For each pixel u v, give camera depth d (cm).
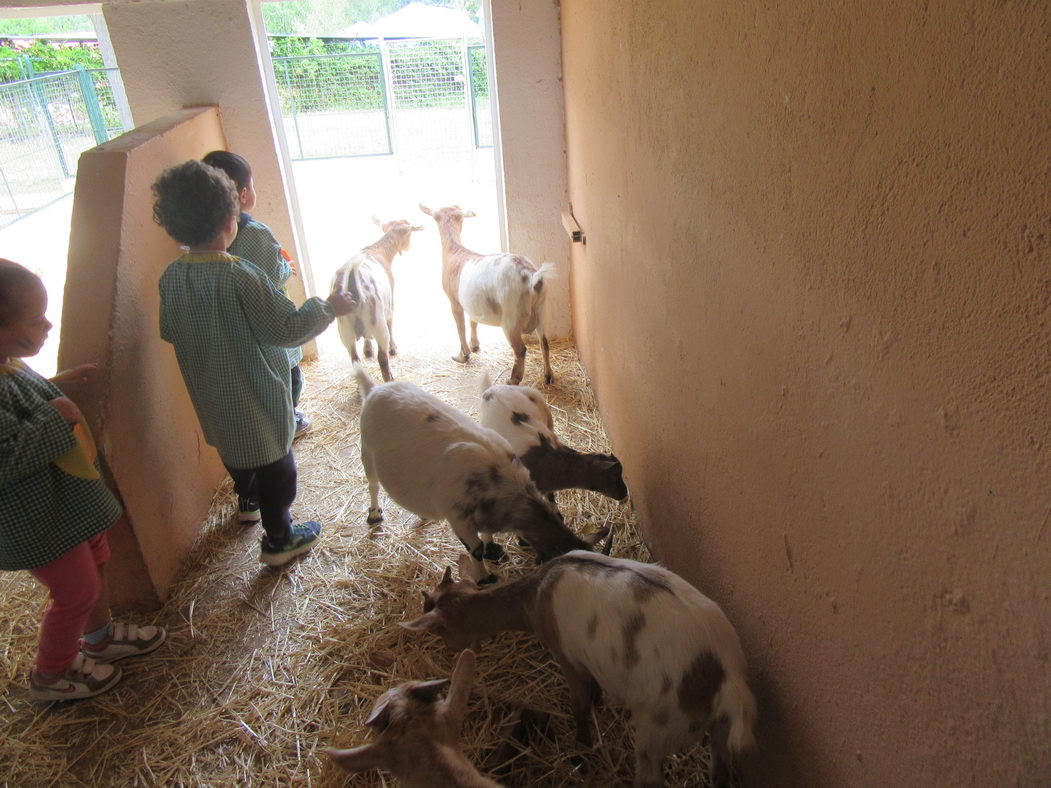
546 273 410
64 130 1019
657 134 225
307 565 306
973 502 95
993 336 86
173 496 305
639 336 283
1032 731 89
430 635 263
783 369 150
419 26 1110
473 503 254
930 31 91
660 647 176
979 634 97
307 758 223
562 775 212
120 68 414
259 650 264
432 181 1066
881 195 106
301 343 271
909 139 98
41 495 209
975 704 100
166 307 258
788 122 134
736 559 194
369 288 416
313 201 962
